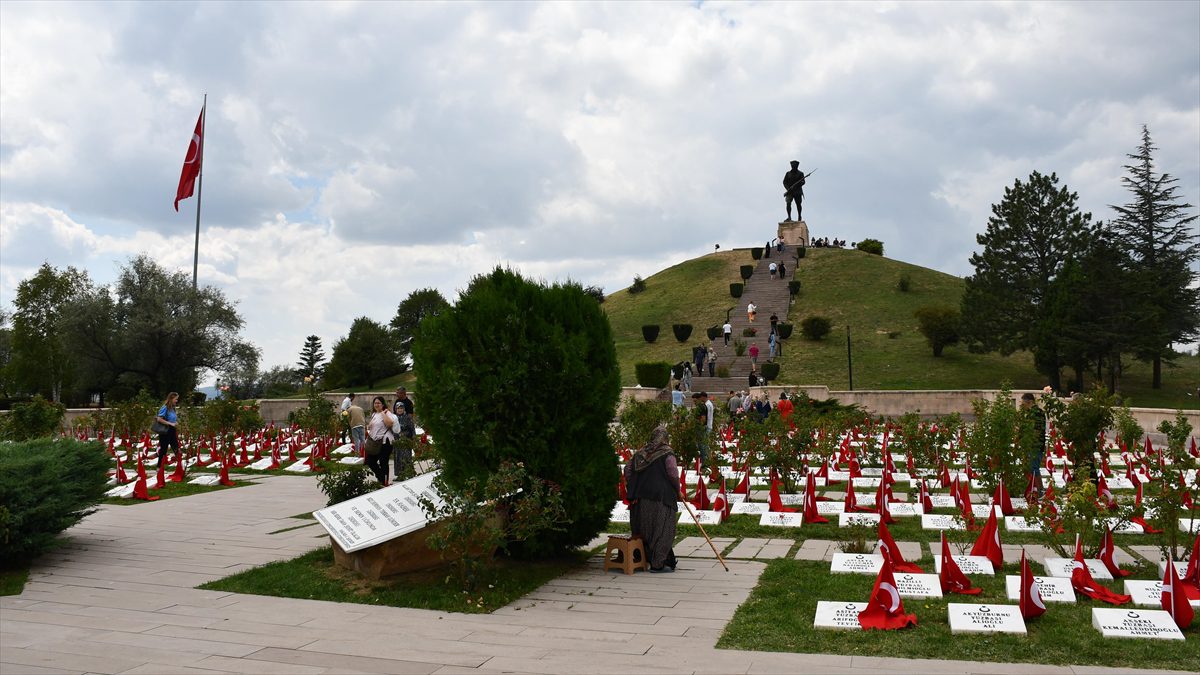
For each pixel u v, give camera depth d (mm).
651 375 48844
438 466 11281
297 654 7195
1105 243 50656
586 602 8977
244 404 33688
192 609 8836
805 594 8906
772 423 17672
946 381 52812
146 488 17484
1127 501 14016
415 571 10305
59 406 32219
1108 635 7258
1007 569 9852
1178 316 54219
